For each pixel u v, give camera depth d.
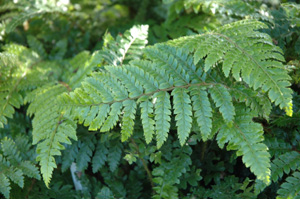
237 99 1.63
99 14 3.27
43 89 2.13
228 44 1.59
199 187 1.93
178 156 2.00
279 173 1.58
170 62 1.68
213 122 1.61
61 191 2.10
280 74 1.42
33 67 2.50
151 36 2.59
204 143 2.00
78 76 2.05
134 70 1.65
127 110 1.58
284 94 1.37
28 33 3.11
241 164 2.06
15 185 1.98
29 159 2.06
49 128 1.71
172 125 1.93
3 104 2.08
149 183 2.20
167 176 1.88
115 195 2.05
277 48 1.54
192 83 1.64
